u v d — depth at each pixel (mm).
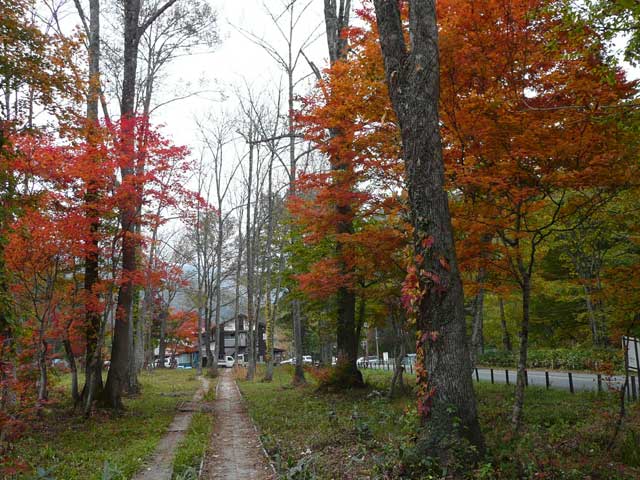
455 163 9953
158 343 61156
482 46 9312
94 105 17859
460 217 9883
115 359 17266
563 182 8789
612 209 11023
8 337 8289
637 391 14922
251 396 21719
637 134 8250
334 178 14016
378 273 16141
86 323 15797
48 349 14805
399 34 8383
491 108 8828
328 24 19219
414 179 7914
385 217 15203
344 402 15789
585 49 7680
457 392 7344
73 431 13055
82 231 13320
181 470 8648
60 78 11875
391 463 7250
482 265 10383
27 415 11195
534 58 9016
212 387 28078
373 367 39281
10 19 10719
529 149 8695
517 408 9453
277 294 33594
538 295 28859
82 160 13344
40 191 12031
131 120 14414
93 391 15305
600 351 24516
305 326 45312
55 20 19203
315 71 20188
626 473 7207
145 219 15570
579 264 22016
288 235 22219
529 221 11867
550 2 8445
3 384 8672
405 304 7957
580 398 13734
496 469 6918
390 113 11602
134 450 10461
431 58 8023
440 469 6848
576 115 8617
